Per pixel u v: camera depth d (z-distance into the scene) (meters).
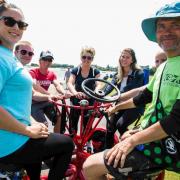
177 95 0.84
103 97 1.20
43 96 1.47
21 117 0.94
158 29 0.93
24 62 1.69
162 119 0.82
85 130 1.29
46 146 0.94
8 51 0.95
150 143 0.89
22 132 0.91
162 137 0.82
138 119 1.64
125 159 0.87
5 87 0.90
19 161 0.93
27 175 1.04
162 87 0.88
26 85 0.94
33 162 0.95
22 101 0.94
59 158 0.99
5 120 0.86
